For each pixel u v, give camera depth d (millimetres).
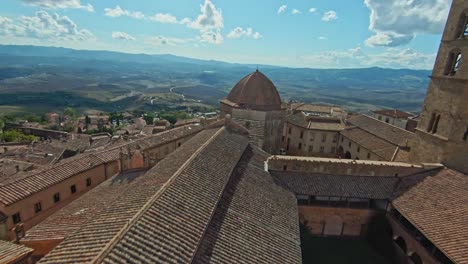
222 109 47906
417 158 36062
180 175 19031
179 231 14516
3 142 79188
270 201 25000
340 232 33344
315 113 91312
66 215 23531
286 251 19922
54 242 20094
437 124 33406
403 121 90062
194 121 80938
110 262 11461
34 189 27469
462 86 29828
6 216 24891
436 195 28703
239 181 25016
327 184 32125
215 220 19016
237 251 17562
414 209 28141
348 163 33094
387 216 32062
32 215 27500
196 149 24625
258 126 42250
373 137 57750
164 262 12508
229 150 27141
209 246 16734
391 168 33125
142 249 12617
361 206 32656
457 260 21109
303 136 69062
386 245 31828
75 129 125625
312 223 32906
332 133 67000
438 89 32938
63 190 30875
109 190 27047
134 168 33094
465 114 30109
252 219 21203
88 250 12508
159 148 40500
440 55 32844
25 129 97375
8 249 16672
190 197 17453
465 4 29797
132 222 13609
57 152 62656
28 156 57906
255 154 33406
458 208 25969
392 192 31906
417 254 26859
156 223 14281
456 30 30875
